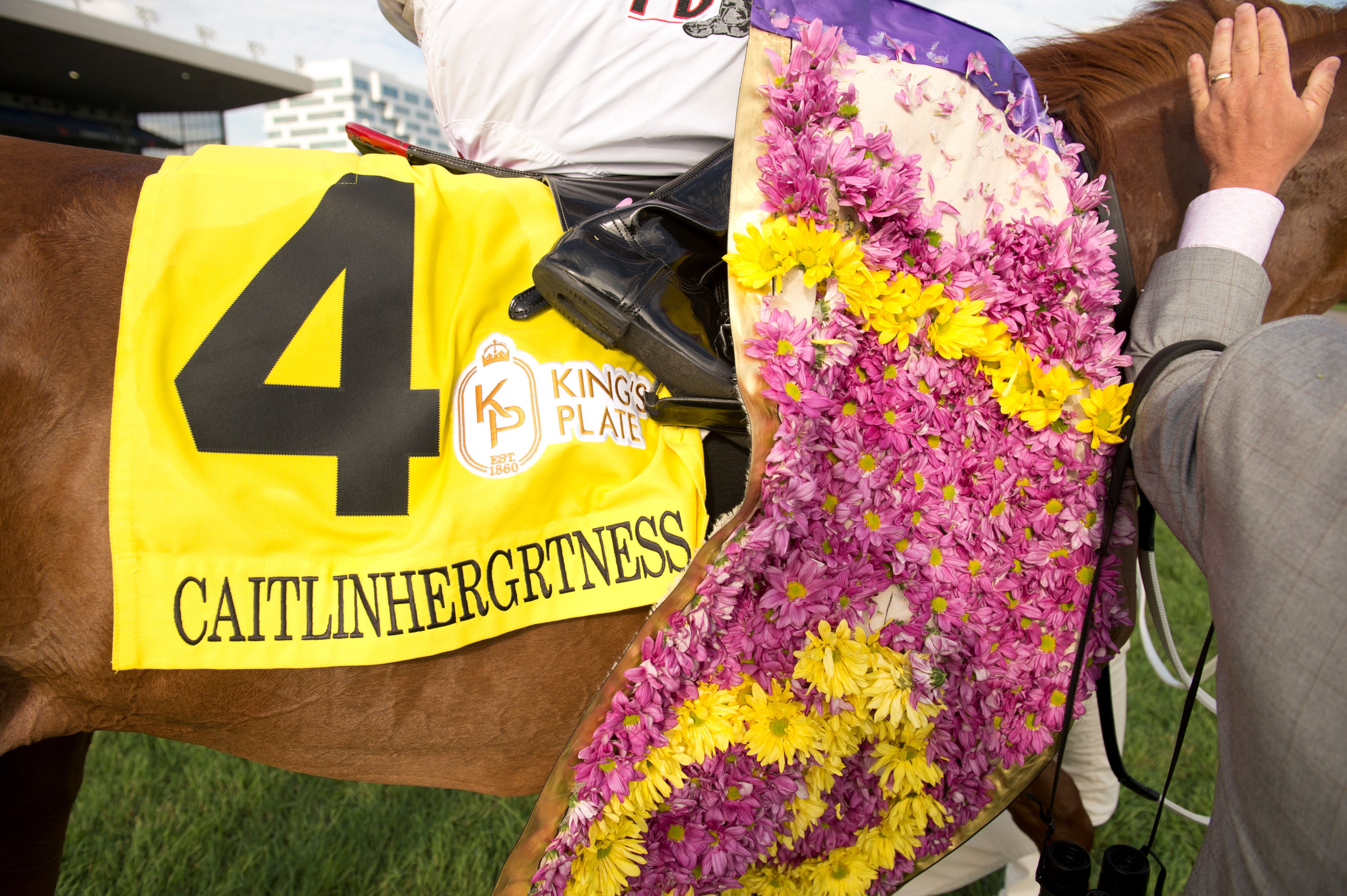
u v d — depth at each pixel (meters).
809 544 0.89
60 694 0.93
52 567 0.87
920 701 0.94
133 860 1.82
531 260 0.99
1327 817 0.58
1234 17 1.20
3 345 0.86
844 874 1.01
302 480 0.88
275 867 1.83
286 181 0.94
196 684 0.91
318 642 0.88
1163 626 1.08
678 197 0.98
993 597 0.98
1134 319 0.99
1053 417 0.96
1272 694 0.61
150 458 0.84
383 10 1.33
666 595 0.87
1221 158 0.99
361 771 1.01
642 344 0.94
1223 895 0.70
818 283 0.88
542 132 1.08
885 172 0.88
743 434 1.01
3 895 1.23
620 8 1.03
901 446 0.91
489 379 0.95
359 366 0.90
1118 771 1.15
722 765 0.93
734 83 1.05
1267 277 0.94
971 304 0.92
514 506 0.92
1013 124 1.01
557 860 0.86
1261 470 0.64
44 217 0.90
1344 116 1.21
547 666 0.99
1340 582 0.59
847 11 0.92
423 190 0.96
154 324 0.85
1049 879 1.00
